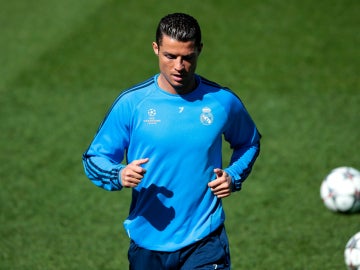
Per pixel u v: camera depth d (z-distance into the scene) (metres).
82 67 42.34
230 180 15.14
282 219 26.34
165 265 16.00
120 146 15.73
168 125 15.16
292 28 45.81
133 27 46.69
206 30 46.00
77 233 25.83
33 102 38.44
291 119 35.50
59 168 31.30
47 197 28.73
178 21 14.38
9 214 27.36
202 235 15.72
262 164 31.00
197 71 41.31
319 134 33.78
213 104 15.41
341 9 47.94
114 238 25.42
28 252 24.44
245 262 23.38
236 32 45.62
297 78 40.06
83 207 27.81
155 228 15.78
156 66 42.25
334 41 44.09
